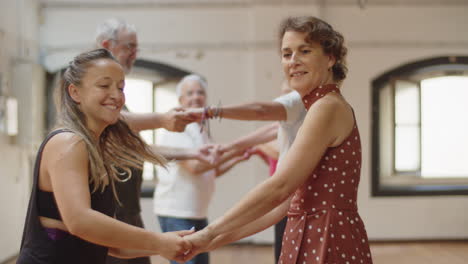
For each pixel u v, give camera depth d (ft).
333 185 5.64
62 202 4.88
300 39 5.84
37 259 5.08
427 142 26.48
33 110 22.38
